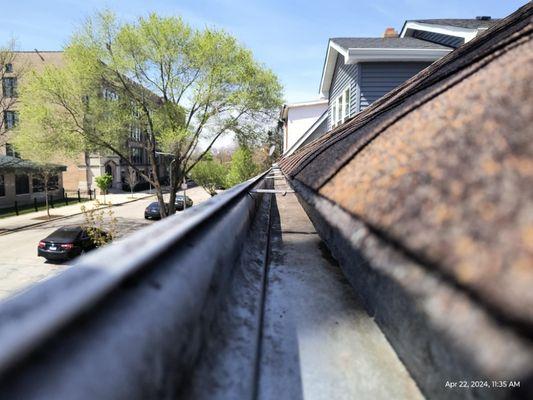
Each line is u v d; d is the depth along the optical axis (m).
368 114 2.78
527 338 0.33
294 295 1.34
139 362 0.42
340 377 0.88
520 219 0.45
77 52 19.11
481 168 0.59
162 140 21.83
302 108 25.33
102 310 0.42
